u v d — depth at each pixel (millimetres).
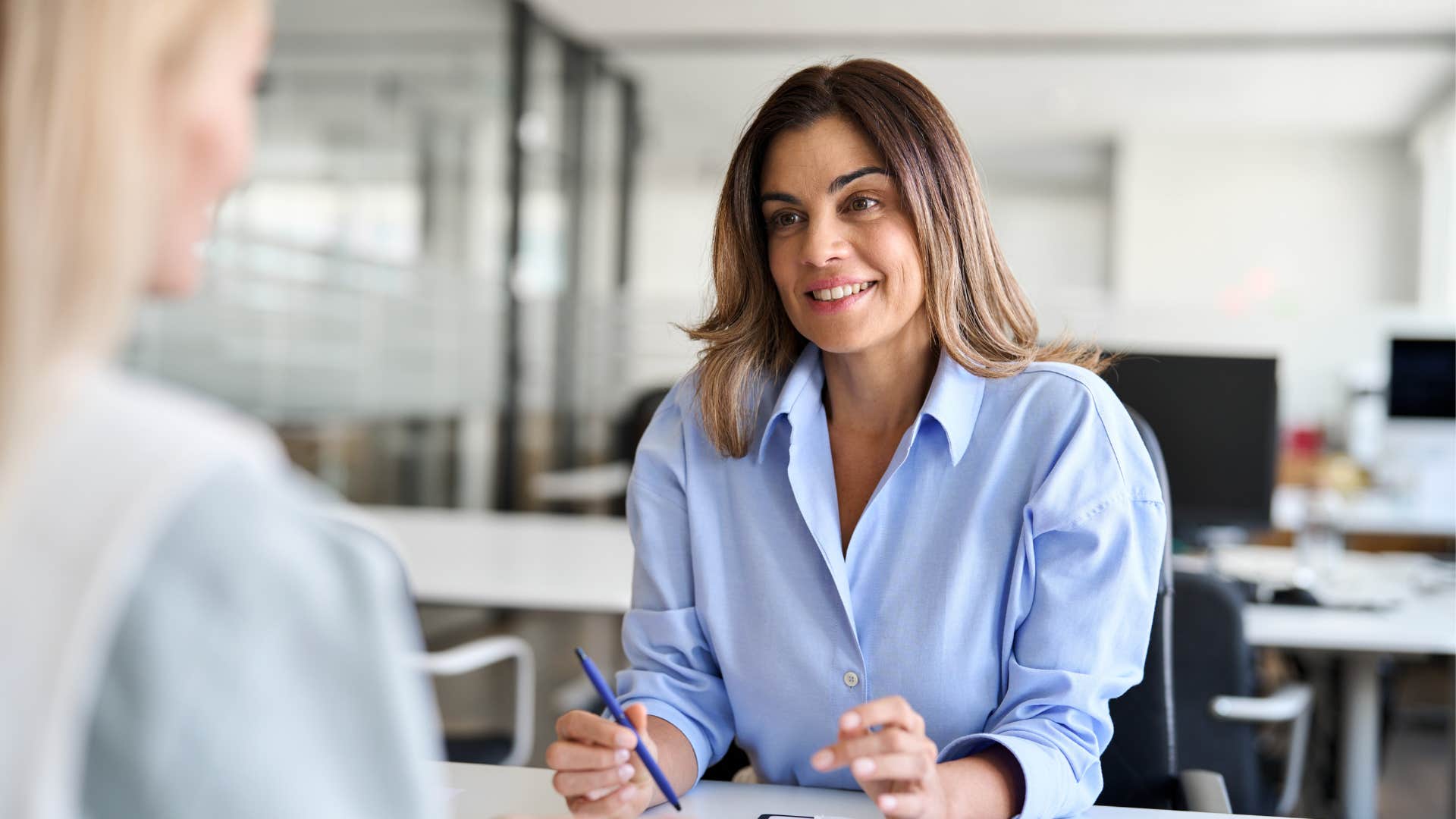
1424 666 5184
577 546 3145
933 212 1284
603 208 7840
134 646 470
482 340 6977
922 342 1333
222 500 500
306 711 502
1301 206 9164
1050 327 5441
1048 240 8727
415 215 6344
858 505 1339
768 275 1391
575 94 7820
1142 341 5332
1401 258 9180
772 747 1311
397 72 6199
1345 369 5203
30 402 488
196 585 483
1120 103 8305
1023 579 1230
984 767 1108
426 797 531
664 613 1355
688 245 7812
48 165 486
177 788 466
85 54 495
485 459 7066
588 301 7477
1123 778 1507
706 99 7801
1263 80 7949
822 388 1389
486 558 2918
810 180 1289
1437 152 8844
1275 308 5367
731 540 1339
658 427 1425
